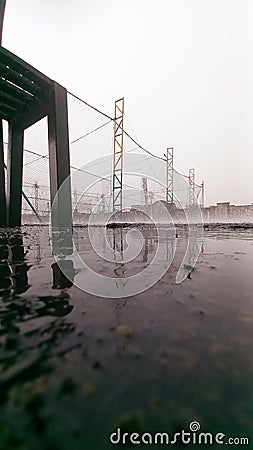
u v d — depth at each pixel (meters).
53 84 8.00
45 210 20.97
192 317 1.70
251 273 3.08
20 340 1.40
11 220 11.16
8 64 7.10
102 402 0.92
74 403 0.92
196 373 1.08
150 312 1.81
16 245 6.23
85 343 1.36
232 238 8.30
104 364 1.16
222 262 3.88
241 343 1.34
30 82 7.95
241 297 2.13
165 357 1.21
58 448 0.76
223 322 1.61
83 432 0.81
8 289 2.42
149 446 0.79
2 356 1.23
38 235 8.88
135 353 1.25
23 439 0.79
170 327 1.55
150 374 1.08
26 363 1.17
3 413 0.89
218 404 0.91
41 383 1.03
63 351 1.28
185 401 0.93
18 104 9.35
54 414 0.88
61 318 1.71
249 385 1.00
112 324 1.60
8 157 11.09
